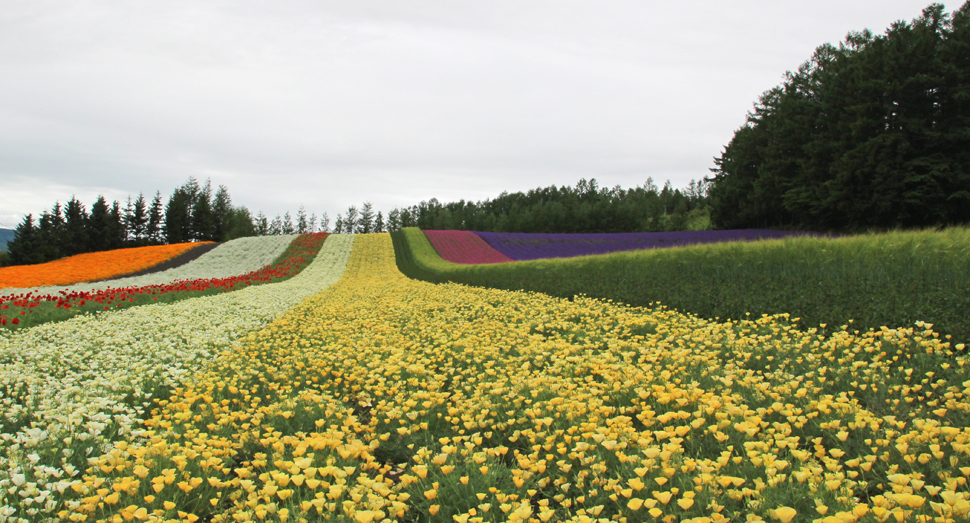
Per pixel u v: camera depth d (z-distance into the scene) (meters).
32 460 2.68
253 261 36.78
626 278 11.91
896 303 5.62
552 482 2.85
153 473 2.80
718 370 4.53
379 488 2.48
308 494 2.61
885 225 29.09
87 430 3.46
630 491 2.29
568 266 15.69
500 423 3.53
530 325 8.09
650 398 3.81
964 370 3.74
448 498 2.68
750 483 2.48
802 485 2.32
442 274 25.11
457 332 7.30
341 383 5.29
